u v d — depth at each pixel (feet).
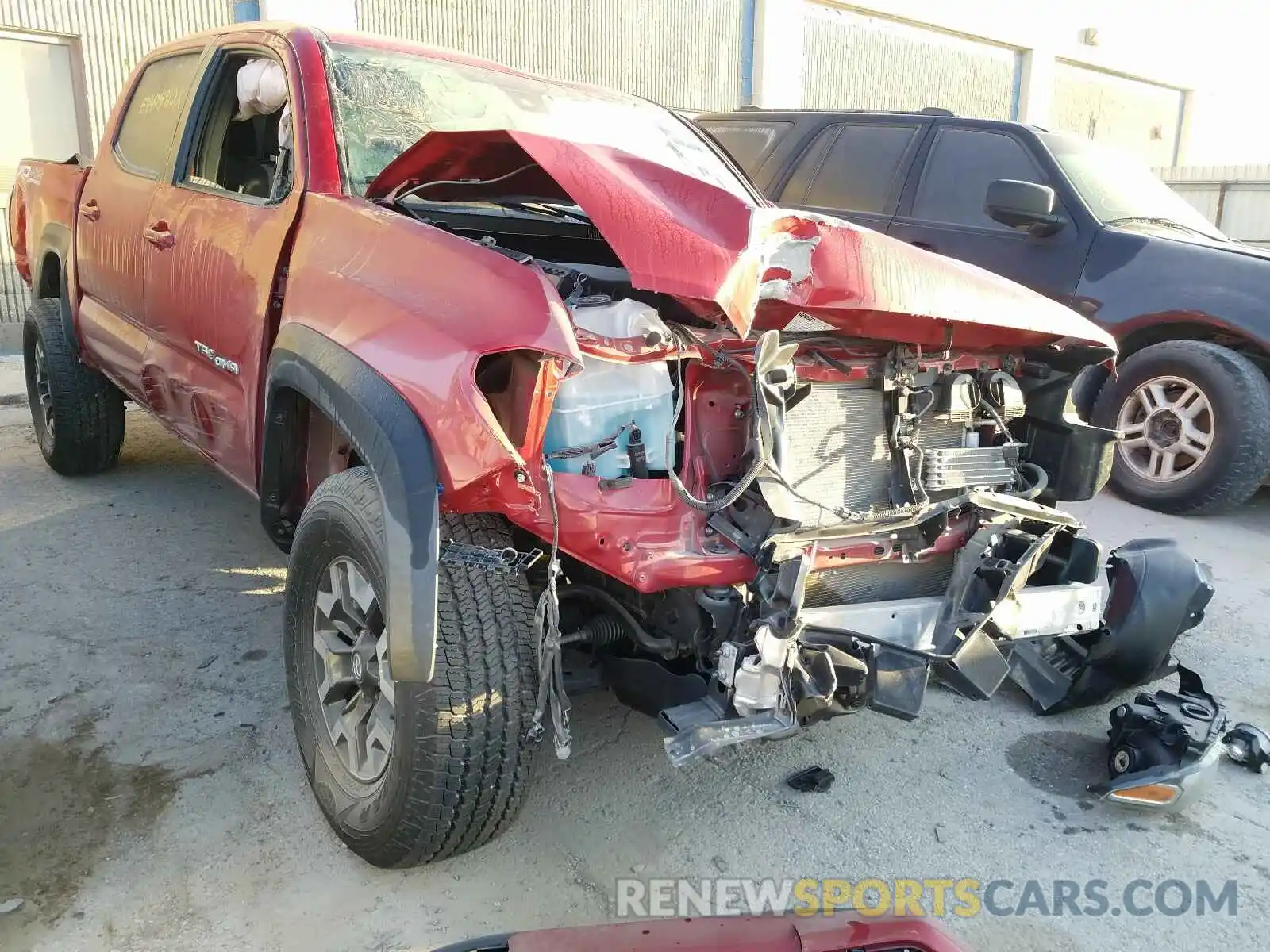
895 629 7.91
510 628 6.90
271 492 8.93
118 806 8.24
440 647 6.68
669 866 7.86
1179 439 17.11
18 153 30.58
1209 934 7.39
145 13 31.35
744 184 12.07
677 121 13.01
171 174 11.46
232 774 8.75
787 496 7.29
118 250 12.50
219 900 7.25
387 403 6.68
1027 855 8.23
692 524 7.20
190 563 13.24
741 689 7.02
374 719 7.40
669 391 7.36
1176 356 16.81
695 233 6.98
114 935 6.88
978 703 10.70
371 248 7.92
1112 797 8.55
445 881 7.56
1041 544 8.41
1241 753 9.63
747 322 6.91
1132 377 17.49
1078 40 65.57
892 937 5.93
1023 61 63.21
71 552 13.46
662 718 7.16
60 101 31.07
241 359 9.37
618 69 43.57
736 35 47.80
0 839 7.77
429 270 7.31
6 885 7.27
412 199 10.02
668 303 7.98
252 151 10.87
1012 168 18.25
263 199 9.68
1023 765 9.55
